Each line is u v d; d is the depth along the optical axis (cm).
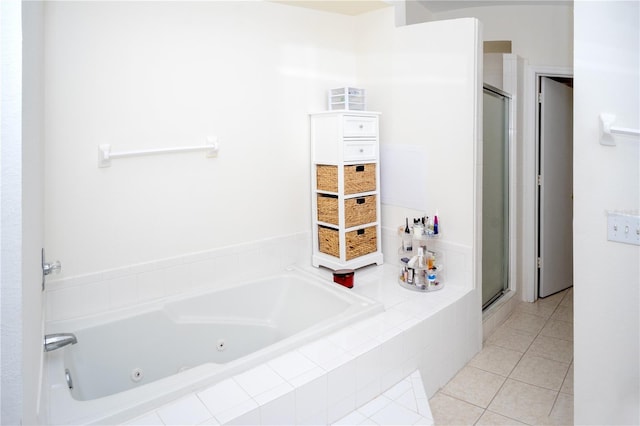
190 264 254
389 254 320
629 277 165
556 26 365
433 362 238
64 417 144
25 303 77
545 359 275
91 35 211
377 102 316
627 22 159
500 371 262
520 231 374
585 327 179
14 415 66
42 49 182
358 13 316
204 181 256
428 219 288
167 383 164
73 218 212
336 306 250
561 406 227
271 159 286
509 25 372
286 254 300
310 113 298
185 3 241
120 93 221
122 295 230
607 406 175
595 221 173
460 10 386
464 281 276
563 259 407
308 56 300
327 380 177
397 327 217
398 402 197
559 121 390
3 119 64
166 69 236
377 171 305
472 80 261
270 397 159
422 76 286
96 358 212
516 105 355
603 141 167
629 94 160
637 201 161
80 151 212
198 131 251
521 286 382
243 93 269
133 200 230
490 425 213
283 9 284
